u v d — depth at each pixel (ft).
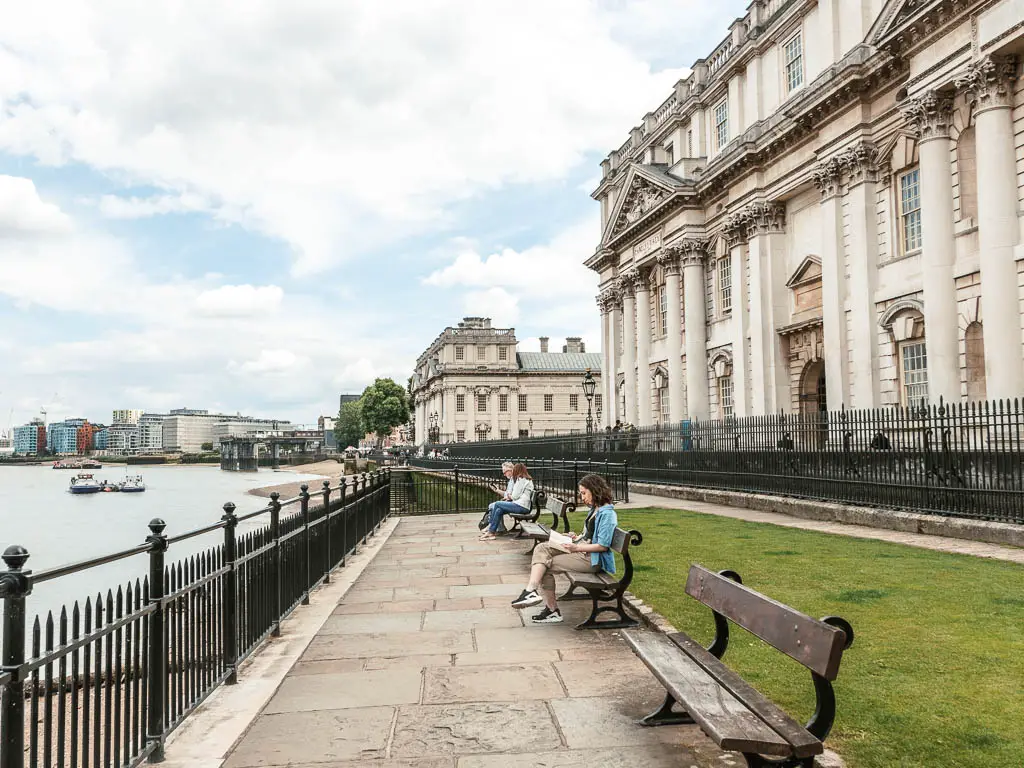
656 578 31.48
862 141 84.69
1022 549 38.11
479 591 33.04
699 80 130.62
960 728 14.52
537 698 18.60
